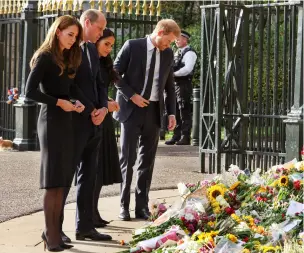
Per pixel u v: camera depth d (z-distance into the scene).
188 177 10.48
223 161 11.86
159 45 7.48
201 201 6.08
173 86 7.83
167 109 7.85
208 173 10.89
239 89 10.94
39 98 5.77
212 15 10.97
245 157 10.91
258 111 10.73
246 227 5.70
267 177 6.84
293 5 10.14
